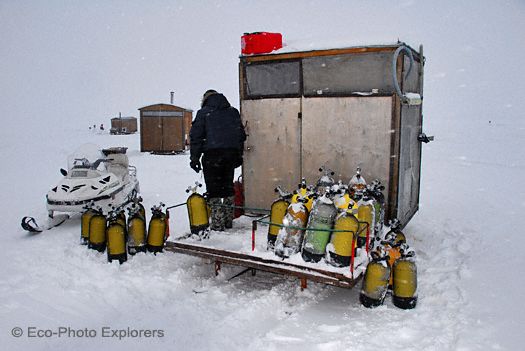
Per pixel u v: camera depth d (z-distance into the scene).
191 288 4.68
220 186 5.58
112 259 5.23
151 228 5.43
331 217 4.16
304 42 5.83
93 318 4.01
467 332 3.60
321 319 3.93
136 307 4.21
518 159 15.96
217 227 5.55
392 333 3.64
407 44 5.38
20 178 12.36
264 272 5.15
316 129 5.70
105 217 5.71
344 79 5.52
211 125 5.48
